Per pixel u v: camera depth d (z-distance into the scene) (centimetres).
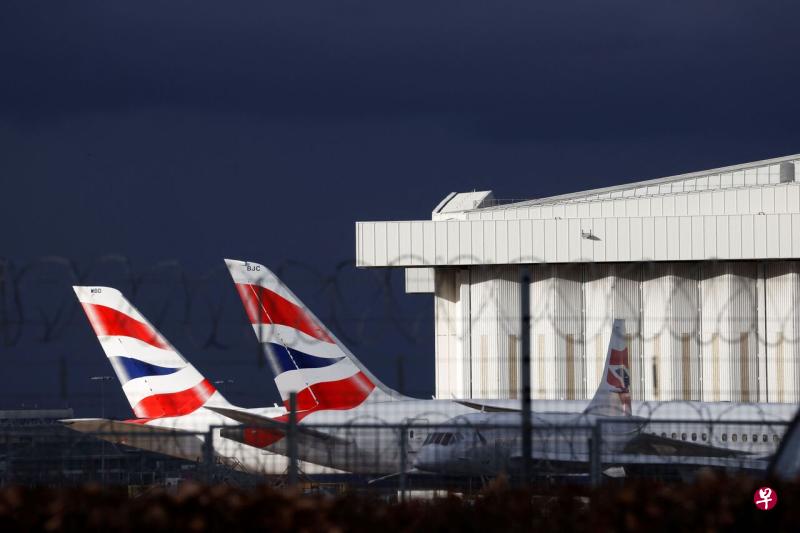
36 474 7306
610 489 5406
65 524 4644
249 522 4728
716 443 14362
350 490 6962
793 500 4756
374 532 4859
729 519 4644
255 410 17212
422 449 12412
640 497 4784
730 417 14700
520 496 5328
